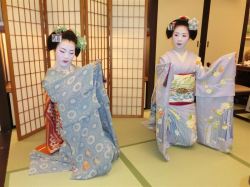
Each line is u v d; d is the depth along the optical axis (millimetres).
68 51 2080
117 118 3443
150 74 3729
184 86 2375
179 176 1961
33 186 1804
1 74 2717
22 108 2635
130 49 3266
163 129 2199
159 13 3529
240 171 2059
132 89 3412
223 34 4223
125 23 3164
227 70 2311
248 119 3410
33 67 2746
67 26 2793
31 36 2658
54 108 2189
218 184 1861
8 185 1810
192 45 4000
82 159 2037
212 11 3965
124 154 2330
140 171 2027
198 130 2584
